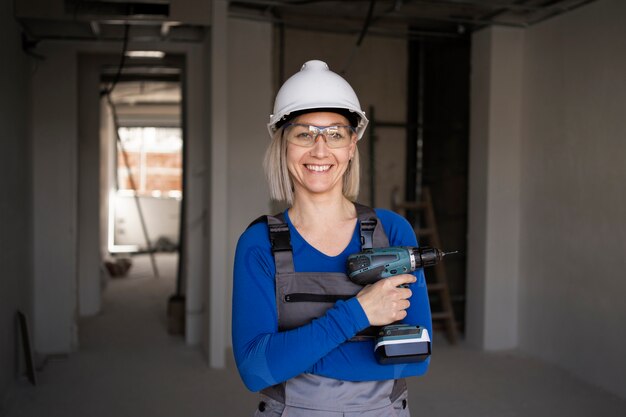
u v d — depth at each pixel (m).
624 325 3.61
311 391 1.29
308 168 1.35
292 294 1.30
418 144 5.34
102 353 4.58
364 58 5.21
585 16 3.88
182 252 5.44
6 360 3.58
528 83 4.47
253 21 4.60
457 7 4.25
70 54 4.46
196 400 3.64
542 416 3.38
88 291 5.90
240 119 4.63
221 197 4.16
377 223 1.39
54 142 4.48
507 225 4.59
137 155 11.86
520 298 4.61
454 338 4.76
